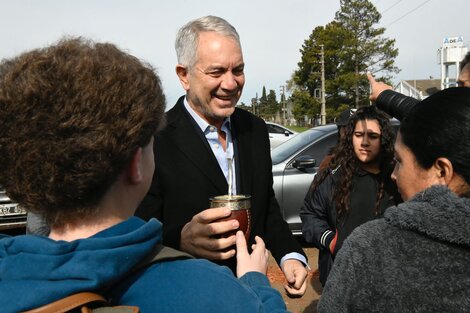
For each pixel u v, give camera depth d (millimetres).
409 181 1395
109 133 889
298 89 54750
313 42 52406
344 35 49031
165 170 1914
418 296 1195
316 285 4773
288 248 2148
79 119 865
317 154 5766
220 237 1560
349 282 1290
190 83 2016
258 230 2107
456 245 1199
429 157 1318
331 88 49312
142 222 970
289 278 1929
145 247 891
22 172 886
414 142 1348
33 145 866
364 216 2764
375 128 2715
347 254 1332
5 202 5082
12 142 876
